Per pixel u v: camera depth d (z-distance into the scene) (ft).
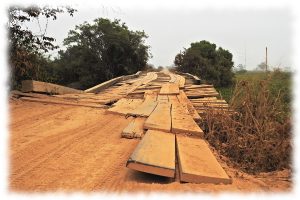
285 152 20.04
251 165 19.53
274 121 23.40
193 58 138.62
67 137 23.77
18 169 17.25
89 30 145.79
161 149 17.97
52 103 38.70
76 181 15.65
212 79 131.85
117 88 62.44
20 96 41.09
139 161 15.24
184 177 15.05
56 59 149.69
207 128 26.21
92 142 22.48
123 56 151.33
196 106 35.22
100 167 17.54
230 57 157.07
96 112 34.22
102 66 147.54
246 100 25.55
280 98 25.16
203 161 16.94
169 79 79.61
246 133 21.95
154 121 25.05
